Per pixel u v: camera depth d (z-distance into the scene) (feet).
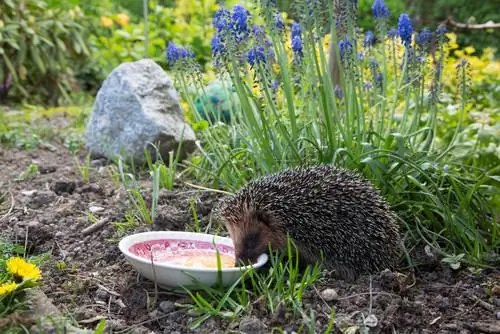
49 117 8.66
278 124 5.18
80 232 5.16
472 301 4.45
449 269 4.77
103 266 4.76
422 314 4.22
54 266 4.73
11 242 4.91
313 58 5.35
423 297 4.42
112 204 5.61
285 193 4.59
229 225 4.66
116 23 12.78
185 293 4.34
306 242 4.57
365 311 4.17
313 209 4.56
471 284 4.63
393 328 4.10
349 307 4.20
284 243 4.62
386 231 4.62
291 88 5.37
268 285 4.26
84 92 10.86
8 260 4.28
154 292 4.39
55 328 3.90
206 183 5.76
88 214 5.26
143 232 5.00
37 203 5.66
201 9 12.47
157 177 5.35
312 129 5.40
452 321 4.24
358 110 5.18
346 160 5.16
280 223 4.56
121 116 6.64
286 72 5.19
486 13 10.66
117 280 4.57
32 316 4.01
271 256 4.46
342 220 4.55
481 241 4.97
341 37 5.37
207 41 11.59
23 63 10.25
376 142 5.46
